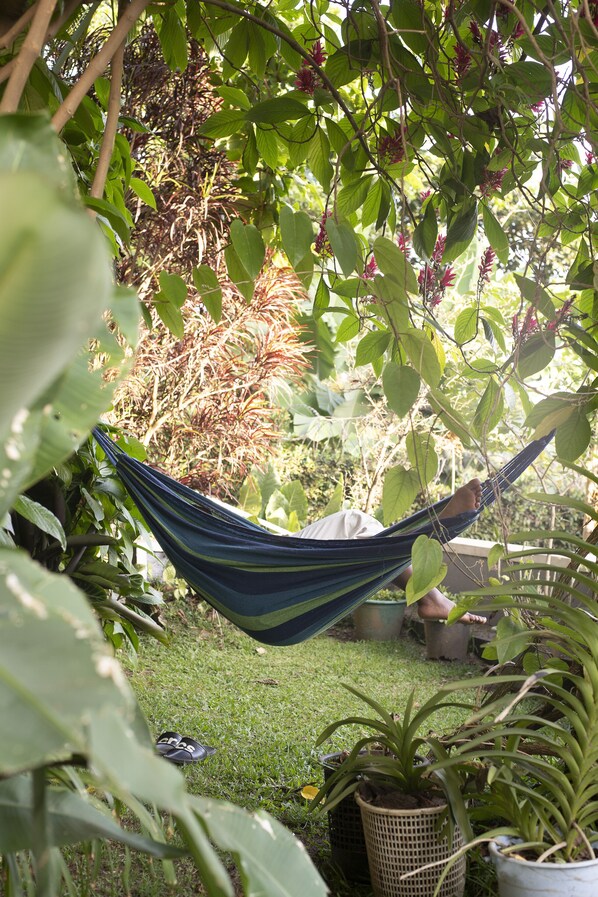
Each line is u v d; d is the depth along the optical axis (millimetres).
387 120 2406
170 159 5121
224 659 5441
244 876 838
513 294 6266
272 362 5902
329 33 2684
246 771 3236
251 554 2758
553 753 2297
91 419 851
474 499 2520
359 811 2350
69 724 595
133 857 2426
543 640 2211
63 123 1297
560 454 2211
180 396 5781
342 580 2736
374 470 7023
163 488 2924
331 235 1811
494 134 2303
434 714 4199
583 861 1750
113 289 875
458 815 1962
